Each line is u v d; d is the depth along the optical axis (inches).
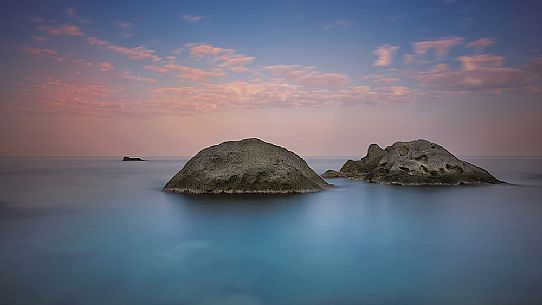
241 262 773.3
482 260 769.6
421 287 629.6
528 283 642.2
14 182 2564.0
